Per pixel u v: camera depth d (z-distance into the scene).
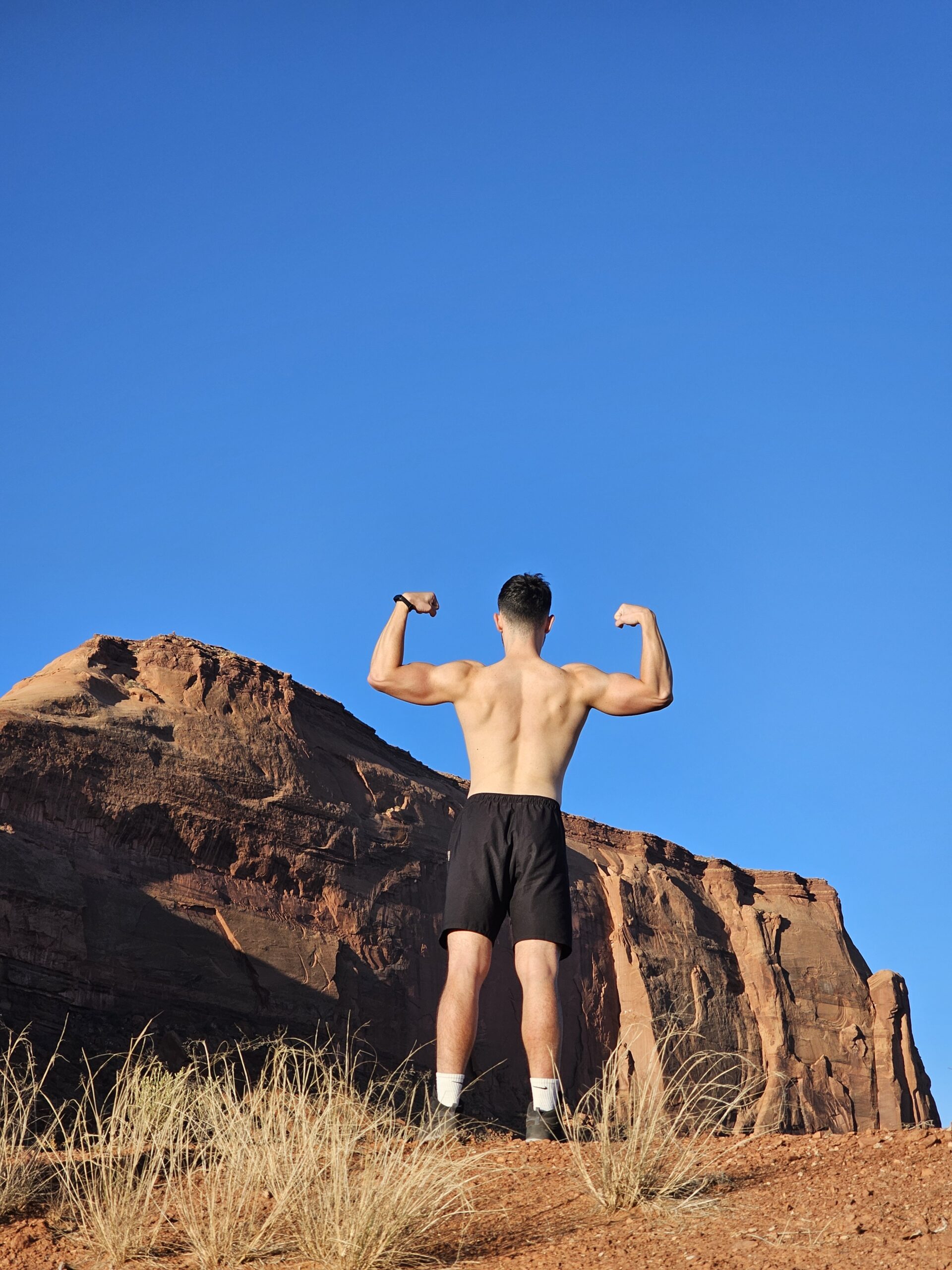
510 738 5.29
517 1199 4.08
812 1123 65.00
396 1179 3.81
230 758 50.97
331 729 59.66
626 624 5.39
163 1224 4.06
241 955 44.66
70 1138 4.91
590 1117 4.64
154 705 50.97
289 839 50.72
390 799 58.69
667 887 72.25
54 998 36.78
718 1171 4.17
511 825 5.18
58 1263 3.81
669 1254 3.33
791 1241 3.37
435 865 58.12
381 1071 41.47
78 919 39.25
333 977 47.53
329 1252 3.58
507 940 53.09
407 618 5.41
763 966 71.88
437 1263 3.52
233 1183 4.11
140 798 45.59
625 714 5.31
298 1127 4.43
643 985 63.66
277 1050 5.28
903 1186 3.85
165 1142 4.79
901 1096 71.56
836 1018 72.88
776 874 81.06
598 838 75.56
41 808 42.19
